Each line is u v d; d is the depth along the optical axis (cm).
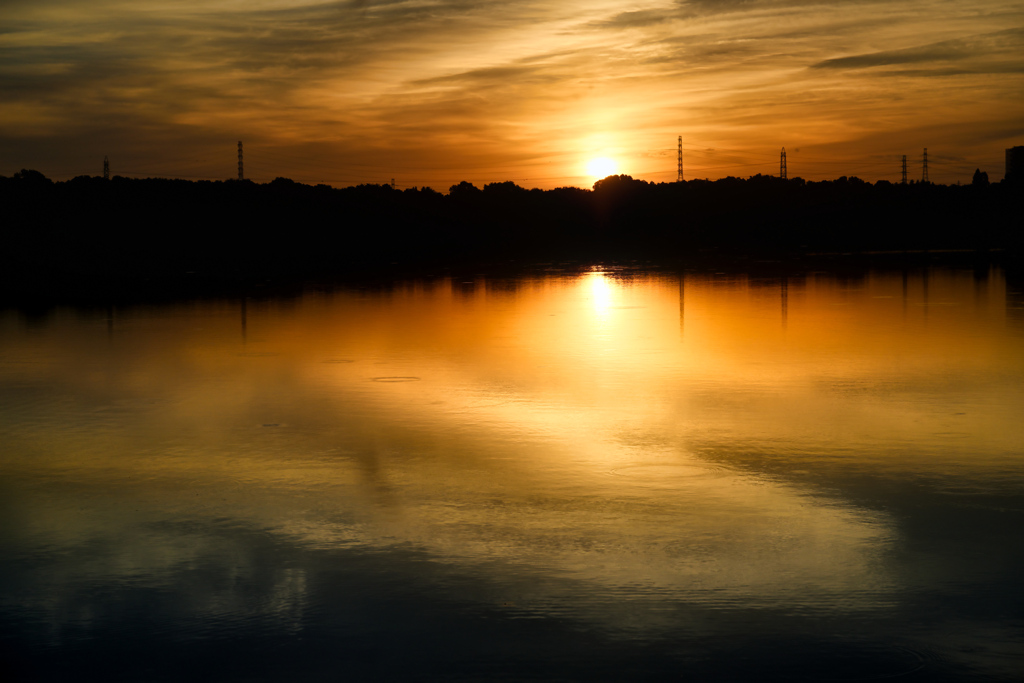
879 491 743
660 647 481
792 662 464
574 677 452
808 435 945
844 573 573
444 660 471
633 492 746
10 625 518
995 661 464
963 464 823
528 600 539
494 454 878
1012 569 577
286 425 1024
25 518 701
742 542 627
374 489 764
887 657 469
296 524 677
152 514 707
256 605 539
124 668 468
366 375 1375
